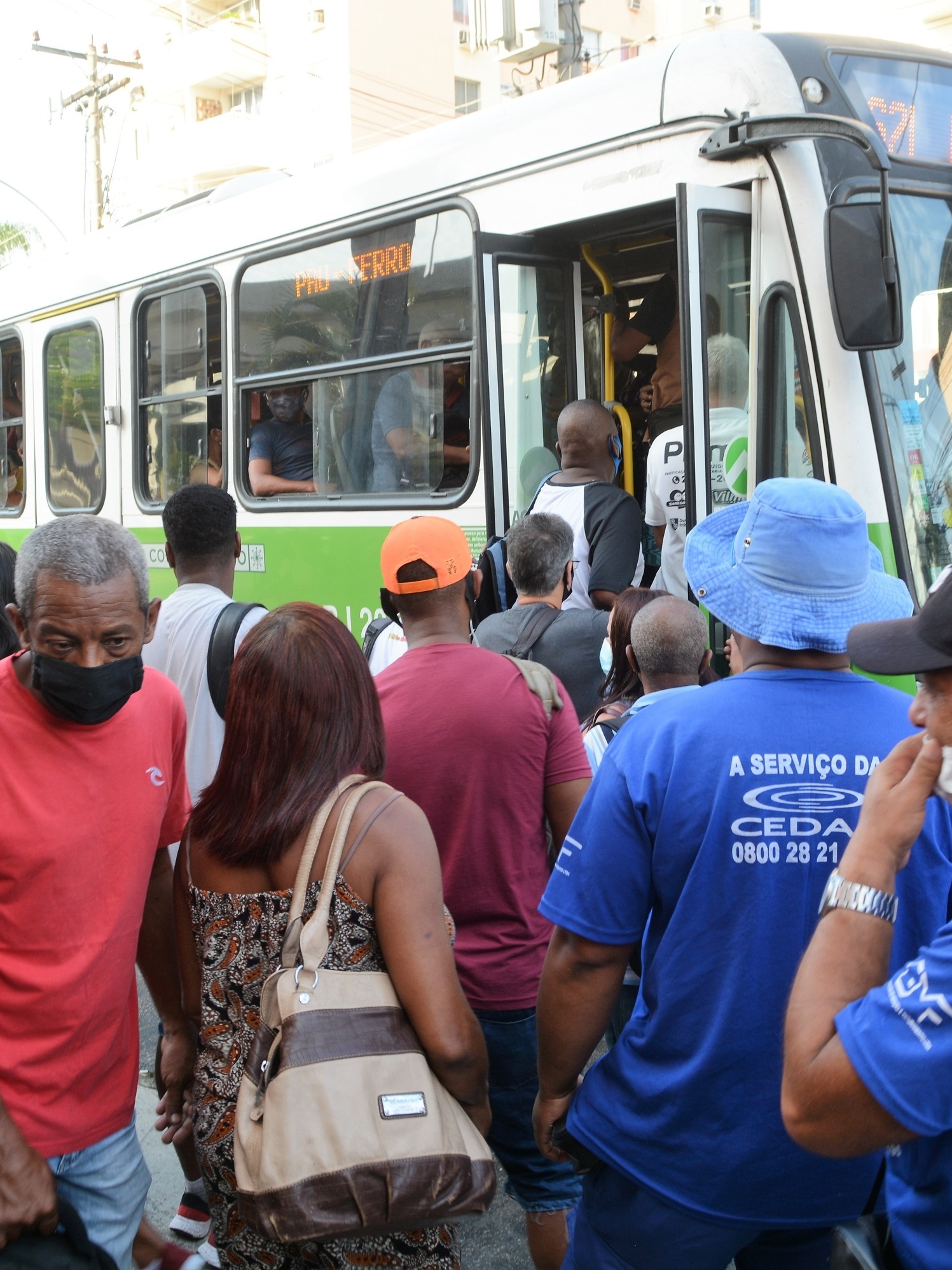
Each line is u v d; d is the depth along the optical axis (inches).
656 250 208.7
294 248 233.8
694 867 70.9
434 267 204.4
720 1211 71.4
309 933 72.5
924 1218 55.3
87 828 80.3
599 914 73.9
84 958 80.3
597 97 177.9
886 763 60.0
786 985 69.8
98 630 77.2
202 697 133.5
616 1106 75.2
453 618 108.4
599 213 177.3
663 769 72.2
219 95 1392.7
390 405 213.2
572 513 176.9
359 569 220.4
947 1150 53.7
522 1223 128.2
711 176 163.0
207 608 135.8
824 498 73.1
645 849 73.0
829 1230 73.9
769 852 69.9
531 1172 106.2
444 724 101.2
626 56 1249.4
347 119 1157.1
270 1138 67.4
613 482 183.5
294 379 235.5
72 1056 80.9
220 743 134.1
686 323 154.2
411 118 1181.7
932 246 167.5
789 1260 75.5
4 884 79.0
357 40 1141.7
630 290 227.3
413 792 101.8
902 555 156.1
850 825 69.9
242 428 248.2
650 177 170.2
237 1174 68.6
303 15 1202.0
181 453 271.1
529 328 193.0
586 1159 77.7
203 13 1411.2
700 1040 71.2
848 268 141.7
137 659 80.3
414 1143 67.6
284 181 241.6
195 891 78.0
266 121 1262.3
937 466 164.1
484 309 182.4
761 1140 70.1
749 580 74.0
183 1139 95.5
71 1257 72.2
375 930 74.4
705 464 156.0
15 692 81.2
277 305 239.1
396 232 212.2
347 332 222.8
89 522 80.1
